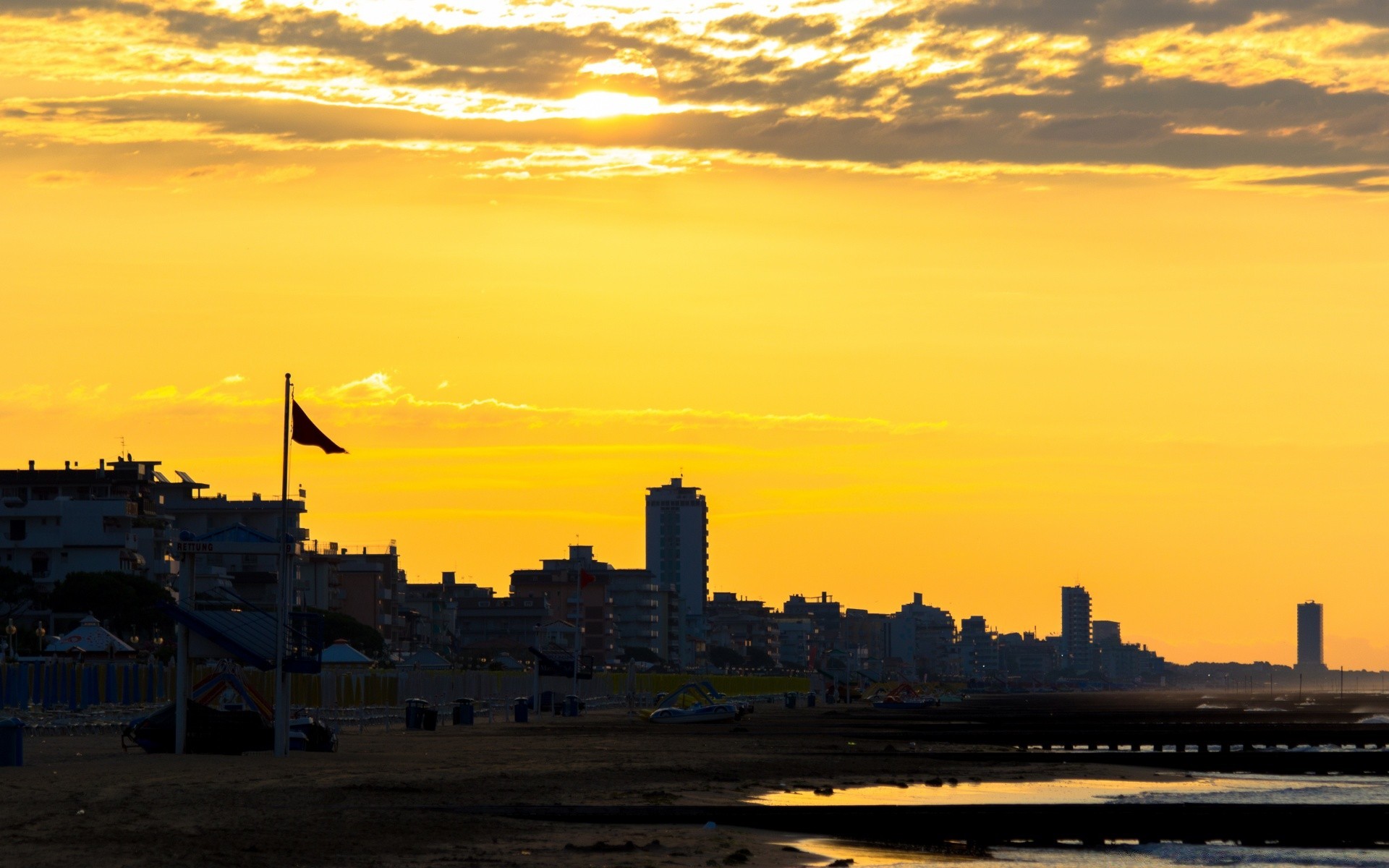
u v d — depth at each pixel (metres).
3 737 45.31
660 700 120.44
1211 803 47.34
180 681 52.62
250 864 27.09
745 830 36.91
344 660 95.31
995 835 38.06
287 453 51.66
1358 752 83.25
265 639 53.53
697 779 50.88
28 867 25.70
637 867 28.84
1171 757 72.38
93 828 30.78
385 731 81.81
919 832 37.88
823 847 34.56
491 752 62.16
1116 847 36.81
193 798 37.22
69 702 84.19
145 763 48.06
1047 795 50.00
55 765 47.00
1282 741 94.69
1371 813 42.25
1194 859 35.09
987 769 60.88
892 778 54.47
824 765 60.50
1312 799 50.22
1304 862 34.69
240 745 53.69
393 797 39.78
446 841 31.62
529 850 30.70
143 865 26.09
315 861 28.05
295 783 41.94
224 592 55.75
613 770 52.72
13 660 106.06
